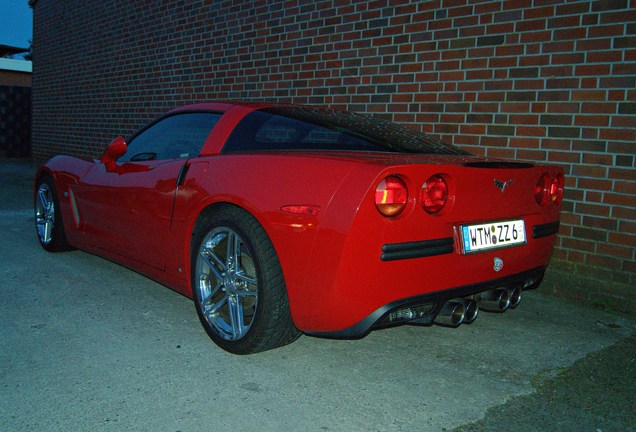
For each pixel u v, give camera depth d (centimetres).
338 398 254
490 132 457
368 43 548
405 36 516
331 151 291
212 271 306
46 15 1181
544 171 315
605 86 393
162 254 346
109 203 395
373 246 242
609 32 389
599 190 398
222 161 307
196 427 226
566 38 411
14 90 1492
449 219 263
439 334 338
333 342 320
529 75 432
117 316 350
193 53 773
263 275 271
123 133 934
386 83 534
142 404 242
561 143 416
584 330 350
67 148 1119
